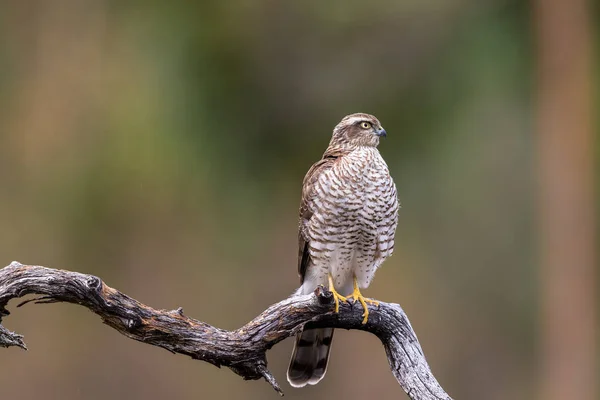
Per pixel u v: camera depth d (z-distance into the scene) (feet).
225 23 47.29
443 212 54.24
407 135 49.47
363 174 28.25
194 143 48.19
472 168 52.03
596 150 48.88
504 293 55.98
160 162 48.08
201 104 47.88
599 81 48.78
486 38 48.26
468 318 56.49
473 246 55.36
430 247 55.31
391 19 46.26
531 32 48.85
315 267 29.27
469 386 56.24
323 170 28.86
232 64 47.62
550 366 49.78
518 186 52.65
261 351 23.38
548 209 49.75
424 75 47.98
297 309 23.84
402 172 51.75
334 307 24.48
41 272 21.86
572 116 48.47
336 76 47.52
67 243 50.29
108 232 50.52
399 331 25.22
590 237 48.88
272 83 47.91
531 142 51.31
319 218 28.58
